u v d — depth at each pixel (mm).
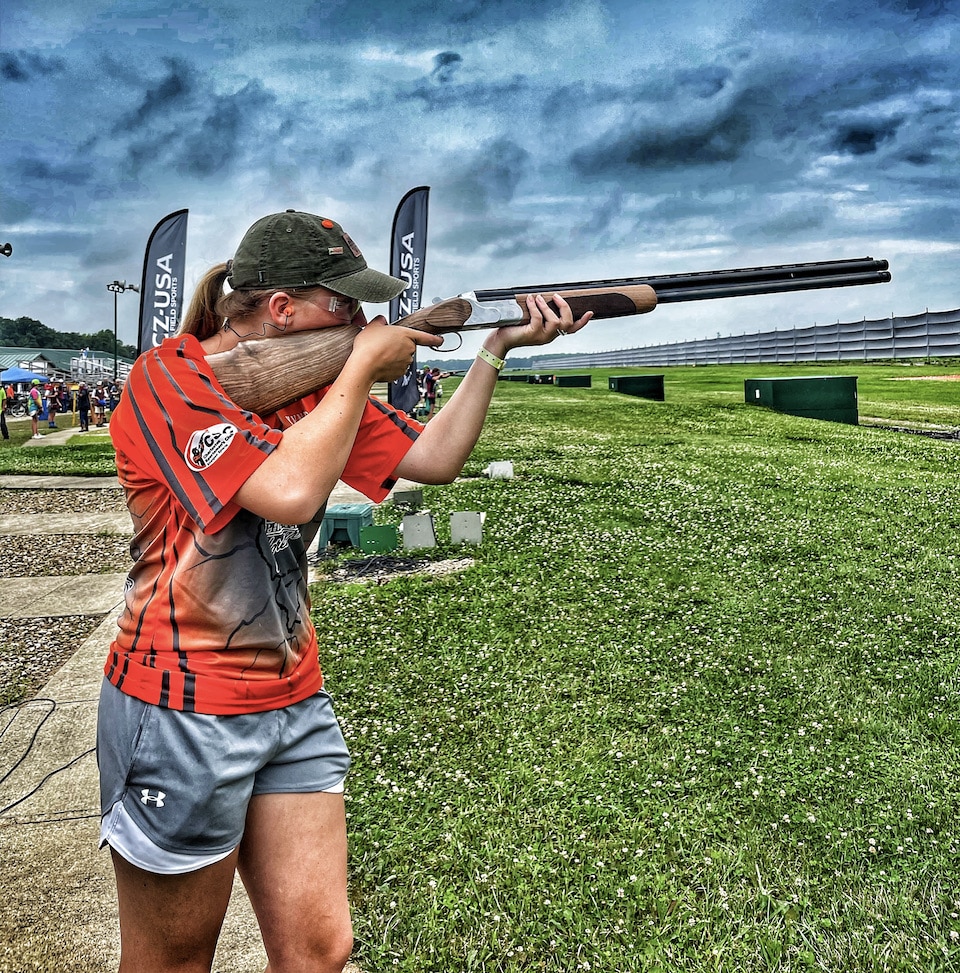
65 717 5168
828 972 2785
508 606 6816
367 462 2334
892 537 8773
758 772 4074
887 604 6508
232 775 1791
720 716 4691
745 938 2953
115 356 51594
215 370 1868
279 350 1892
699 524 9664
